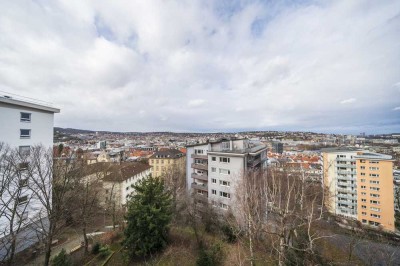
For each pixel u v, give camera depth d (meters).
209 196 35.59
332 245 31.33
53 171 18.70
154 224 18.58
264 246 20.61
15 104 23.22
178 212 31.31
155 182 20.75
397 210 62.88
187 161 41.09
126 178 47.66
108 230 28.59
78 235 26.06
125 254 18.67
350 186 63.06
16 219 21.42
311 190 27.59
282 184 27.47
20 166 18.73
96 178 28.39
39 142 26.33
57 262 15.55
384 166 57.03
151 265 17.78
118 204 40.44
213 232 26.64
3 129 22.22
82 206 20.94
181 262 18.53
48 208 16.31
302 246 16.92
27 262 19.53
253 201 22.66
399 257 29.69
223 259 19.08
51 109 27.94
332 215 59.66
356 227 52.03
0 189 18.17
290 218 17.48
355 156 62.22
